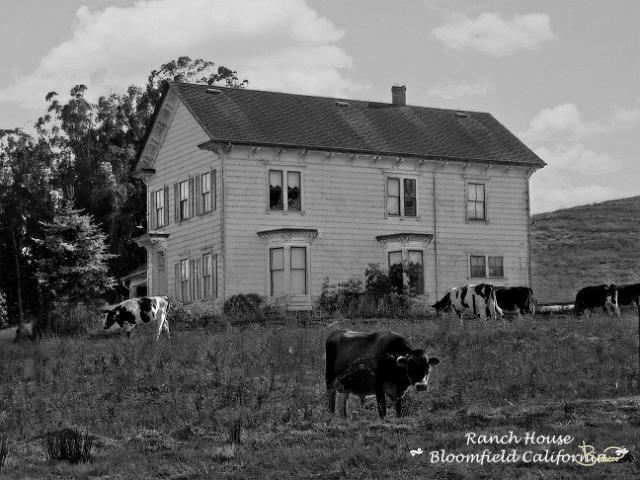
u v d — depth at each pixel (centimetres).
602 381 2534
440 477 1545
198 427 2102
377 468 1600
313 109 5541
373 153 5266
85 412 2339
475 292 4306
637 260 8106
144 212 7450
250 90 5538
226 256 4972
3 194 7600
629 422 1886
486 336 3369
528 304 4375
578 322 3822
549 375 2617
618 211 10125
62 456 1791
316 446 1772
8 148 8050
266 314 4591
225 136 4984
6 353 3369
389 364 2012
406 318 4459
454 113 6038
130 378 2764
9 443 1936
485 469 1576
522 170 5728
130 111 8031
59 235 6175
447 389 2462
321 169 5209
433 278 5403
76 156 7944
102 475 1667
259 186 5066
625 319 4012
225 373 2750
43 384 2762
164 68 7919
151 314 3991
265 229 5059
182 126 5344
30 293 6881
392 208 5372
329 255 5156
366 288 5059
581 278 7638
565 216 10131
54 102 8138
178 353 3145
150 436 1998
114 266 7319
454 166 5541
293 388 2533
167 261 5456
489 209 5634
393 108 5853
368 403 2298
